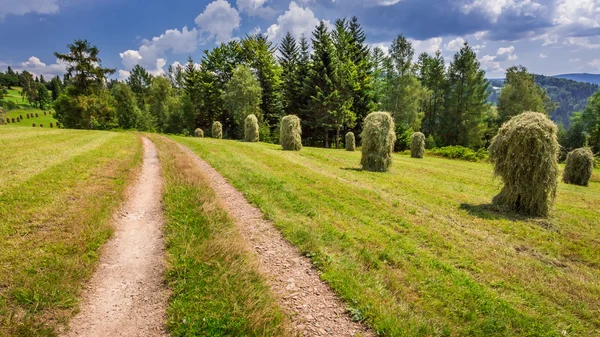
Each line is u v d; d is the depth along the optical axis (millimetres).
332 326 3260
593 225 7285
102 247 4742
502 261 5121
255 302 3369
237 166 11609
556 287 4414
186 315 3180
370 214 7137
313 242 5086
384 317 3350
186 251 4414
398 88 40781
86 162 10562
